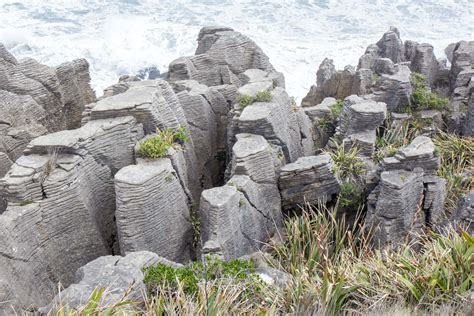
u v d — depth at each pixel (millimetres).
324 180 19141
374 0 61625
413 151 18172
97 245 17109
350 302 12898
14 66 22156
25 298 14781
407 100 24547
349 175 19906
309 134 23453
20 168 16031
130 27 52031
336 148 21750
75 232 16656
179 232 17422
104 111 18359
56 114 23891
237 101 21219
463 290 12289
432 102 25078
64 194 16203
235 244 16859
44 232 15906
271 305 12180
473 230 16234
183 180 18281
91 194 17375
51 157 16547
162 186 16562
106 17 54219
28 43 48156
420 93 25156
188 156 20297
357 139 20922
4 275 14289
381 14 58250
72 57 46594
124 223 16047
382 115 21109
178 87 23469
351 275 13648
